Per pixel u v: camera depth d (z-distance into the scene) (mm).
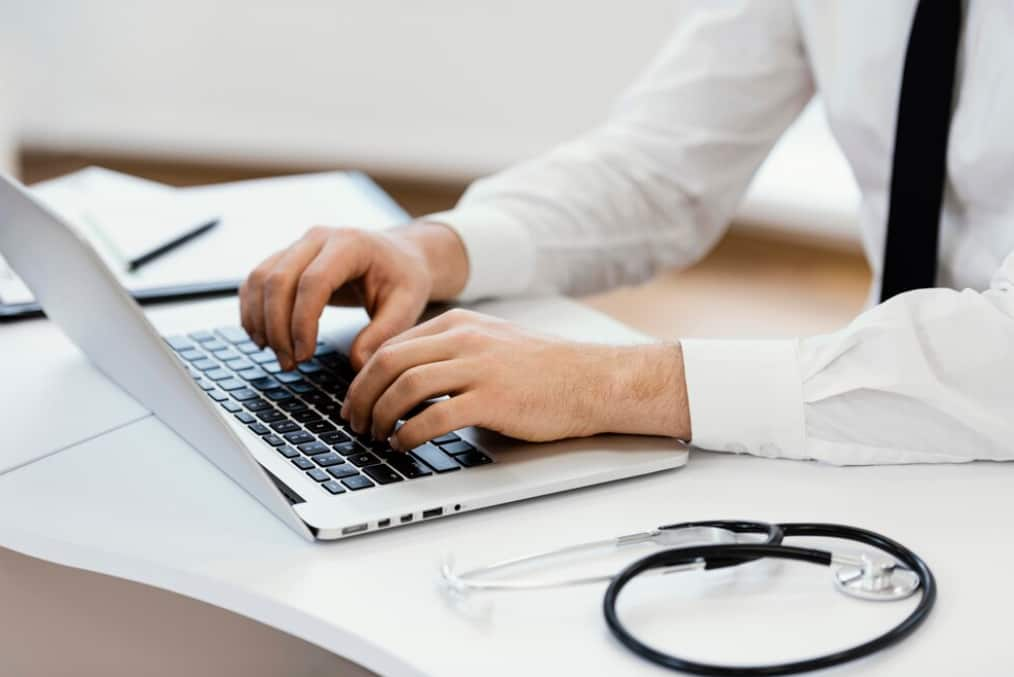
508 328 926
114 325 796
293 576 715
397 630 659
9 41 3088
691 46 1409
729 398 870
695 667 613
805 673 616
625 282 1381
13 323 1130
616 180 1349
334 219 1343
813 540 759
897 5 1166
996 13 1052
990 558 735
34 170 3211
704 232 1423
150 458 867
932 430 865
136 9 3084
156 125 3189
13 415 931
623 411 873
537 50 2955
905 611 675
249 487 792
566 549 737
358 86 3096
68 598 957
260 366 1016
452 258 1163
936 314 892
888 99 1193
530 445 870
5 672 967
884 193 1256
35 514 788
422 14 2994
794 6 1354
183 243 1276
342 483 806
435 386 844
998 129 1057
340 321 1114
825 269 3115
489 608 680
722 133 1380
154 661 984
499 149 3061
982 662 631
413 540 758
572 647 641
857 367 875
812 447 869
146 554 739
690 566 694
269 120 3160
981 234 1122
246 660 980
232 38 3098
